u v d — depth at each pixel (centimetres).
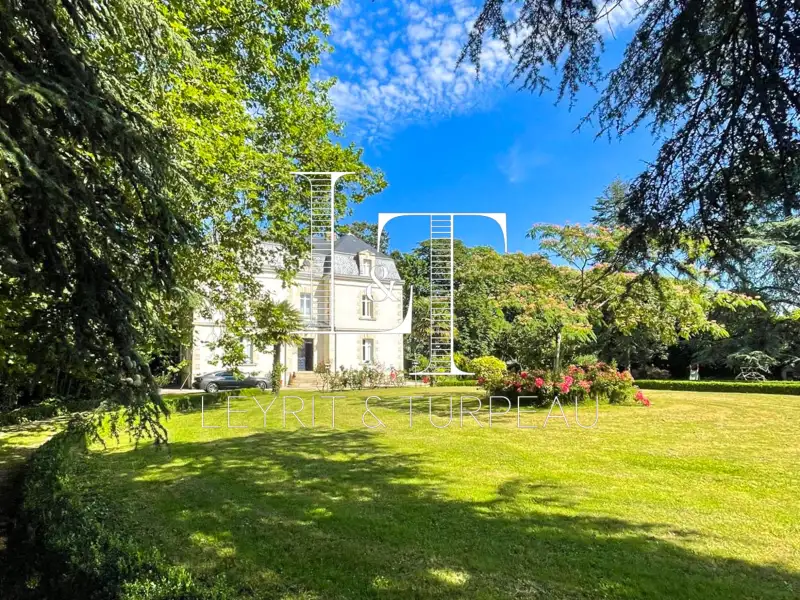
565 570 329
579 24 269
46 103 268
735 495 491
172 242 364
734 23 227
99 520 387
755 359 1881
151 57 415
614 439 784
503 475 576
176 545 376
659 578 317
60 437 723
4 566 317
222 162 731
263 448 752
